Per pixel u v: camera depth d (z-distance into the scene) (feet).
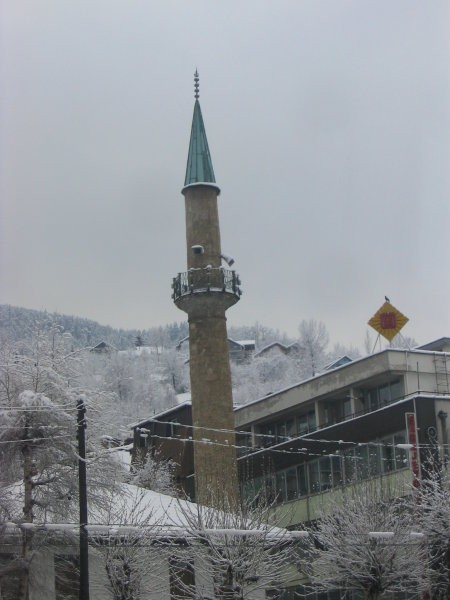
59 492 124.06
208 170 212.02
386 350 184.44
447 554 140.77
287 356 449.89
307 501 186.39
